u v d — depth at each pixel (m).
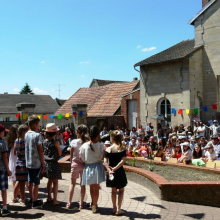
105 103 23.31
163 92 17.58
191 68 16.52
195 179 7.55
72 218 5.46
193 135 14.23
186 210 6.11
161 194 6.75
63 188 7.80
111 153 5.73
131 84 23.31
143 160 10.13
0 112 43.47
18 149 6.27
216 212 6.11
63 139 17.42
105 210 5.96
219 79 16.73
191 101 16.42
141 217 5.57
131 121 20.66
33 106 18.41
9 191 7.49
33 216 5.57
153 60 17.62
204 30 17.03
